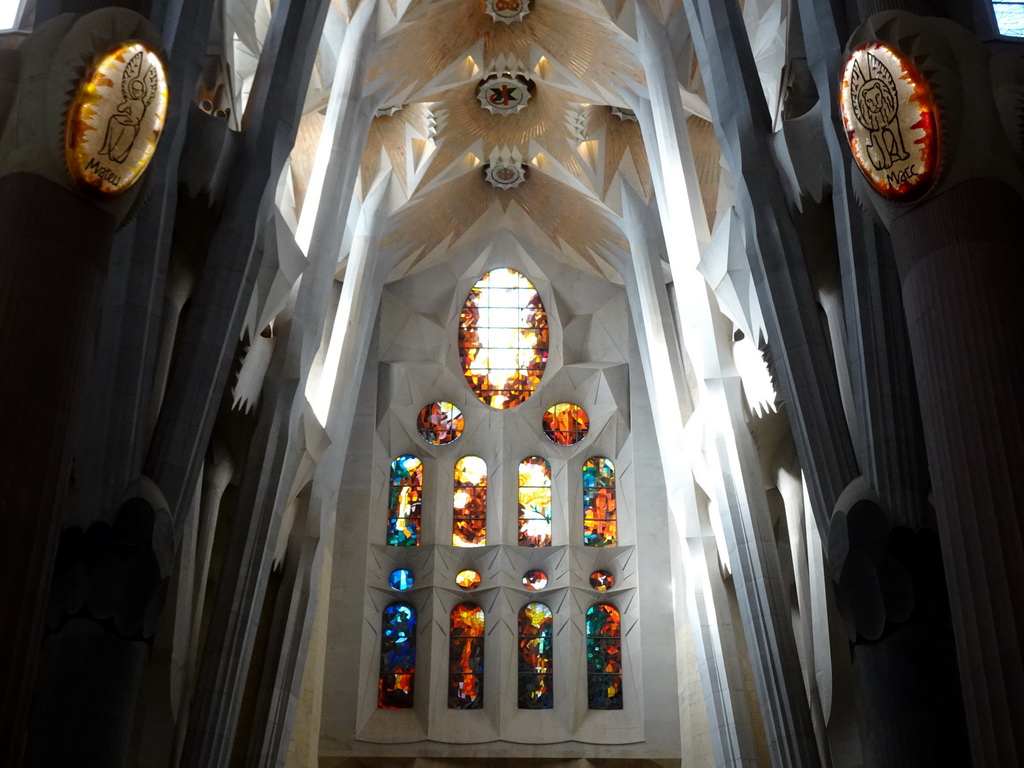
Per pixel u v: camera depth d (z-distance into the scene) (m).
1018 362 9.77
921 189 10.59
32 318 9.60
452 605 25.47
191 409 13.04
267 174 14.08
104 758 10.96
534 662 25.03
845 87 11.24
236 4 18.61
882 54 10.83
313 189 19.86
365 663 24.39
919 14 11.34
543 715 24.42
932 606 11.61
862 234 12.73
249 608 15.87
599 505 26.45
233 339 13.62
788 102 15.12
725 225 16.48
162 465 12.66
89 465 11.86
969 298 10.08
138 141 10.59
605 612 25.38
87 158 10.13
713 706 19.98
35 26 11.05
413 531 26.08
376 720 24.02
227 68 15.41
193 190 13.61
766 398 17.30
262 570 16.30
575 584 25.34
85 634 11.23
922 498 12.02
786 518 17.81
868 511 11.96
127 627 11.41
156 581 11.66
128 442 12.05
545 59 24.28
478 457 26.94
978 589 9.37
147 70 10.71
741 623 20.20
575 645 24.80
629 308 27.75
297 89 14.76
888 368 12.42
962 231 10.30
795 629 17.36
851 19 13.16
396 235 26.17
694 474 20.92
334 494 21.66
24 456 9.26
